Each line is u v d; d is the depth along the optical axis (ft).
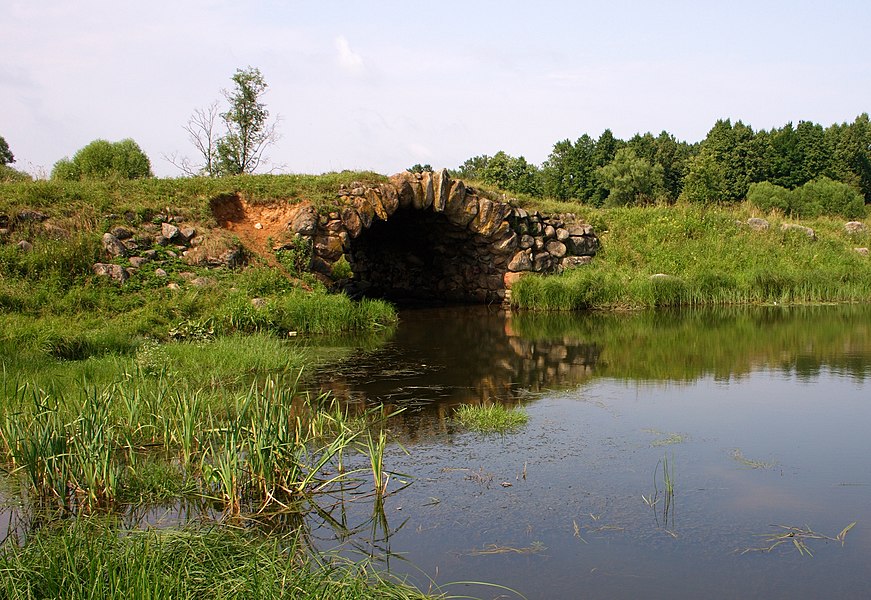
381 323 57.82
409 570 16.81
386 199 66.33
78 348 37.65
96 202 55.16
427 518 19.77
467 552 17.81
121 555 14.94
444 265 79.87
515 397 33.30
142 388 28.45
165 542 16.06
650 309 69.41
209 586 14.43
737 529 19.19
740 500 21.12
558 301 69.21
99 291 47.55
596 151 225.15
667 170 225.97
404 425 28.50
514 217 75.31
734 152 201.77
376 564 17.07
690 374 38.73
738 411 30.94
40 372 31.68
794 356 44.04
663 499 21.16
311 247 60.90
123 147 81.66
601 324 59.26
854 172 208.33
